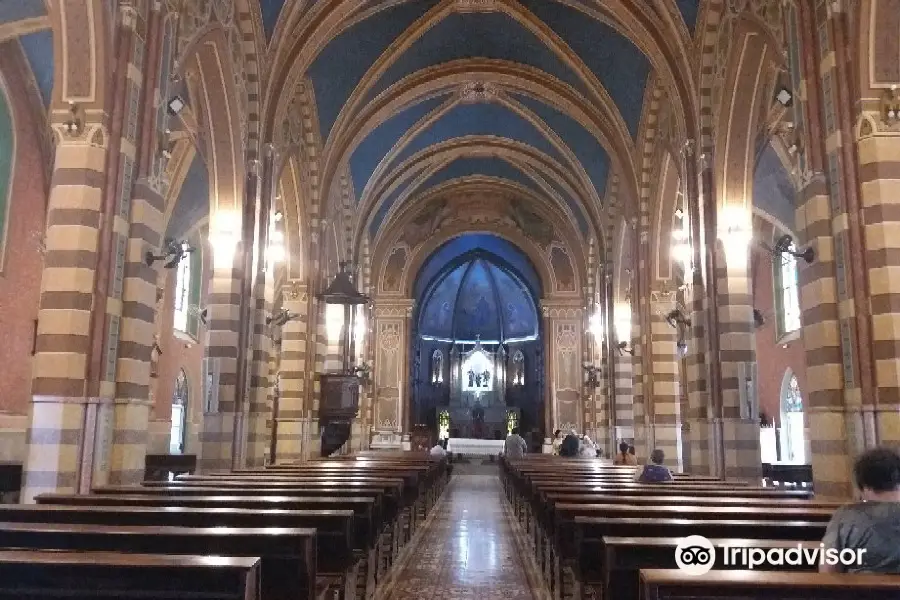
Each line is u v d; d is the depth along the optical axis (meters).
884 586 3.24
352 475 11.63
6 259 16.56
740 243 14.41
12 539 4.84
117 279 9.60
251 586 3.70
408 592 8.87
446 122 27.22
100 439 9.19
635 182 21.14
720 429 14.09
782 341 27.23
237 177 14.99
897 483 4.21
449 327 46.47
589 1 17.52
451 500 20.62
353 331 27.06
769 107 16.11
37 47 16.36
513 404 45.06
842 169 9.18
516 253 40.03
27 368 17.09
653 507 6.88
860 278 8.93
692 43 15.48
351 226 27.02
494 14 20.50
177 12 11.23
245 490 8.15
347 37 19.17
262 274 15.66
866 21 9.07
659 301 20.33
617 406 25.50
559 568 7.78
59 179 9.44
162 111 10.63
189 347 27.23
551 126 25.64
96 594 3.72
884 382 8.59
